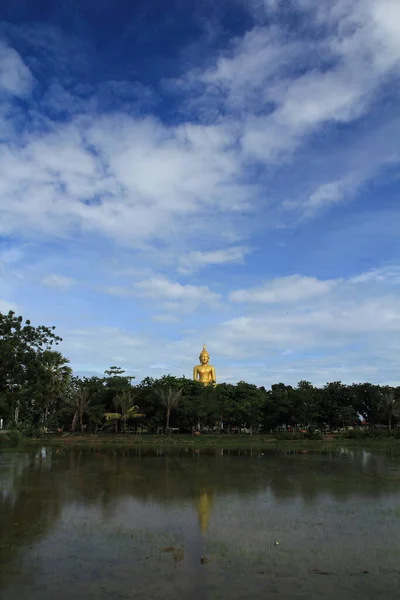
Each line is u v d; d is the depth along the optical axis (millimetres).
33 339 38906
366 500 24469
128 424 92562
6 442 68625
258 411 89500
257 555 14805
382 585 12328
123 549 15375
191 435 83938
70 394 87562
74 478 32406
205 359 117688
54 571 13281
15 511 21312
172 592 11805
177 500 24250
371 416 96625
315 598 11508
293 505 23047
